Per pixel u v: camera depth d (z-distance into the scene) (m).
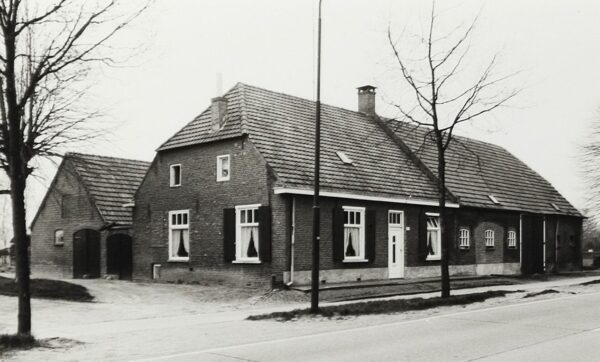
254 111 24.78
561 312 15.65
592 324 13.54
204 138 24.78
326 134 27.02
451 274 29.75
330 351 10.41
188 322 15.24
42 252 33.16
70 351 10.77
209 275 24.28
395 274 26.42
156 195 26.88
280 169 22.55
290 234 22.09
